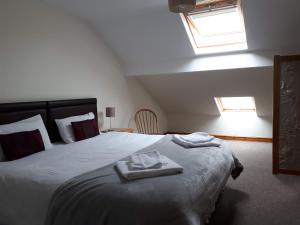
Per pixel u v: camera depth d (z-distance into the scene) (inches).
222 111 235.0
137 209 57.5
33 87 125.4
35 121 115.9
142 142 125.1
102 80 175.9
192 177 73.1
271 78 167.6
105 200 61.4
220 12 140.8
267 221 91.4
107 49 181.5
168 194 61.1
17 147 98.4
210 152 101.2
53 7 135.6
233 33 153.7
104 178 71.7
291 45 137.9
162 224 55.6
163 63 182.1
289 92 134.5
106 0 127.4
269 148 195.2
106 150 109.5
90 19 156.7
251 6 120.7
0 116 104.7
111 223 58.2
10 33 113.6
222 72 171.9
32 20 124.1
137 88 216.7
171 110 256.7
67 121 133.5
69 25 146.9
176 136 123.5
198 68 169.0
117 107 192.2
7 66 112.7
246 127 224.2
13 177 79.0
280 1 115.3
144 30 157.9
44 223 67.4
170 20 143.9
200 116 245.6
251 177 134.6
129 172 70.5
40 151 107.9
